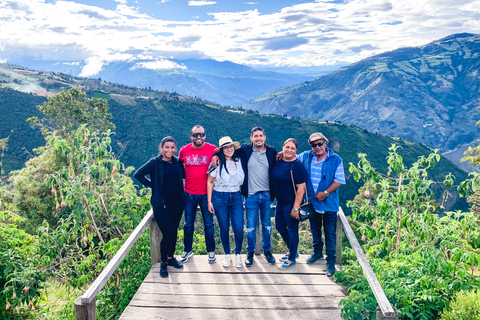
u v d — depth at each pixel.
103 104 45.84
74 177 5.95
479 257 4.16
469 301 3.60
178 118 185.75
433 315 3.92
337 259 4.97
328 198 4.64
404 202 6.61
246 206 4.87
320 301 4.02
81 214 6.31
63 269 6.28
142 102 189.25
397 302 3.86
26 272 5.15
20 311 5.65
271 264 4.99
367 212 6.96
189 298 4.09
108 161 6.34
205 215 4.91
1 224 5.70
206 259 5.23
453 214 5.66
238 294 4.17
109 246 5.52
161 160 4.50
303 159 4.90
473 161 20.64
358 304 3.50
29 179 21.67
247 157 4.75
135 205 6.54
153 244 5.01
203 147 4.78
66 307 5.81
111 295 5.32
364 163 6.59
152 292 4.23
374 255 6.90
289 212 4.71
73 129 42.03
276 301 4.02
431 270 4.50
